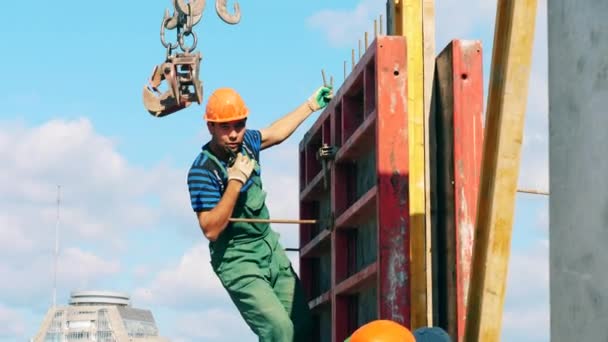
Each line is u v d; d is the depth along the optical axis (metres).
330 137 11.37
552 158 6.32
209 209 10.31
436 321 9.30
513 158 7.23
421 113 9.62
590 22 6.06
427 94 9.65
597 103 5.99
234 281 10.63
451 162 9.31
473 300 7.49
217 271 10.75
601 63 5.97
